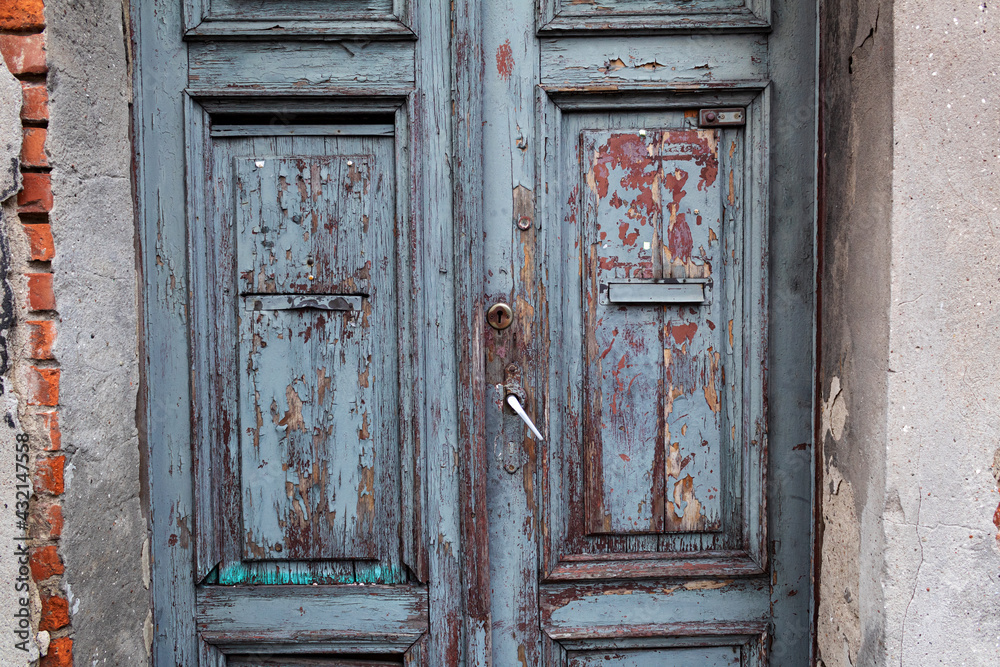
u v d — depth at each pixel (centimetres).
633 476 165
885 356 129
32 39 126
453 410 160
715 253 162
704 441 164
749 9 157
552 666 165
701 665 165
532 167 160
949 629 130
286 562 165
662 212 162
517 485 164
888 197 128
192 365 158
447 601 162
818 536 154
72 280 133
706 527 164
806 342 160
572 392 165
